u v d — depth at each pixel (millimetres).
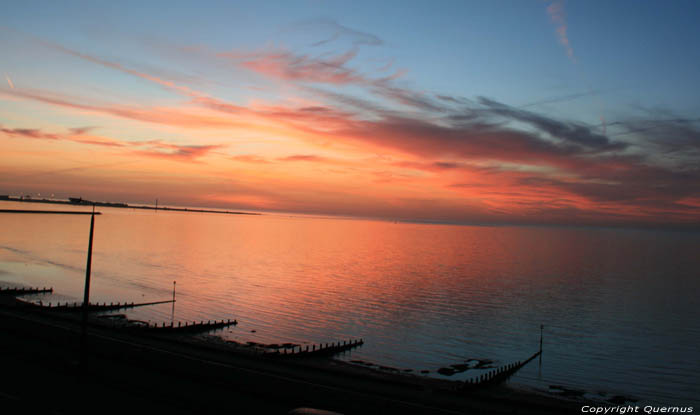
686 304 132625
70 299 97375
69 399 26188
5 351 35281
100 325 55500
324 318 95375
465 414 30688
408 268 193750
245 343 70188
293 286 134625
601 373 67812
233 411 26156
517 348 80438
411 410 30078
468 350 77312
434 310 109188
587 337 90688
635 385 62750
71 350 37188
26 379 29125
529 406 36656
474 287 148000
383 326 91188
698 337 93062
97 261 167000
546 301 128875
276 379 34469
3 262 151500
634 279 187125
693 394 59656
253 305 104812
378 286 142000
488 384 56469
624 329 99000
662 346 85500
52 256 174375
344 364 61500
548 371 67125
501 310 113125
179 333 72438
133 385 29297
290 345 72250
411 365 65875
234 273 155625
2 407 24219
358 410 28812
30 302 86562
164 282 130500
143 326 72125
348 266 192000
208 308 98875
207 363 37812
